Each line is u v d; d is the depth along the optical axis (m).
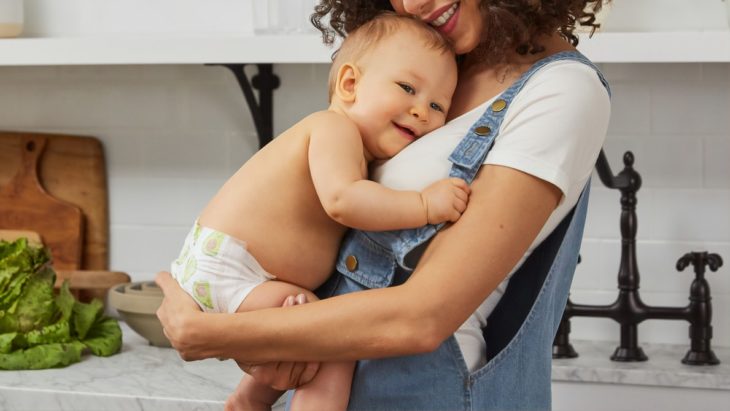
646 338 2.16
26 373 1.86
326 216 1.21
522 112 1.12
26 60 2.08
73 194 2.37
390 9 1.34
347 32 1.36
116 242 2.38
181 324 1.14
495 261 1.08
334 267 1.24
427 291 1.07
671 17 2.09
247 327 1.11
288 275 1.21
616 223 2.15
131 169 2.36
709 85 2.11
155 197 2.35
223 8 2.27
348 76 1.21
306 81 2.26
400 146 1.19
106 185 2.37
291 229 1.20
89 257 2.37
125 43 2.03
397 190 1.12
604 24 1.93
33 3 2.35
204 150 2.32
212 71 2.30
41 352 1.89
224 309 1.20
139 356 2.00
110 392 1.74
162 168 2.35
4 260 1.95
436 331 1.08
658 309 1.99
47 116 2.39
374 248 1.18
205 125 2.32
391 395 1.17
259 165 1.22
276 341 1.10
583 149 1.13
